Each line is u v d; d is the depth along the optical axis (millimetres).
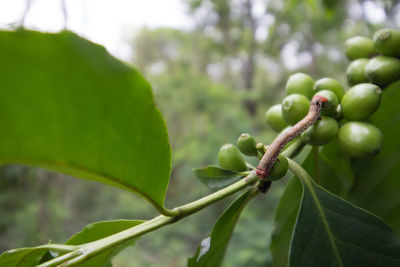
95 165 149
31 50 127
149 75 1813
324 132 182
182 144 1629
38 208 1035
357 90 186
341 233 166
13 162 140
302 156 719
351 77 208
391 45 195
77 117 138
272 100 1916
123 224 189
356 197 215
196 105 1574
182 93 1601
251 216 851
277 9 1819
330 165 214
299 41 2012
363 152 183
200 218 1446
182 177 1391
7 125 134
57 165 145
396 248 164
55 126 138
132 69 135
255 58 2090
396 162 208
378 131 184
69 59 129
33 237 1014
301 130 172
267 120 215
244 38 2049
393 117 207
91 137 143
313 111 176
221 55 2266
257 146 176
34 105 133
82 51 129
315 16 1676
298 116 184
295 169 177
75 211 1656
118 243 163
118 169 152
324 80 196
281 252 214
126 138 147
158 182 158
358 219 168
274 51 2105
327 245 165
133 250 1240
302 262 162
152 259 1252
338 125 191
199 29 2127
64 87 133
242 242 776
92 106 138
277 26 1916
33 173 1004
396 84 204
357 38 213
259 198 1062
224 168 188
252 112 1707
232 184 179
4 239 1024
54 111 135
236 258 742
